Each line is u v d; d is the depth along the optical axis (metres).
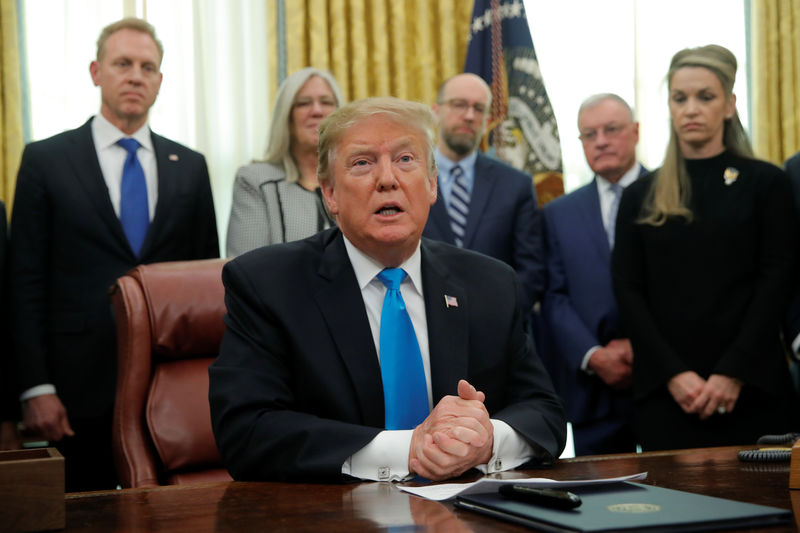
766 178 2.85
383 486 1.35
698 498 1.08
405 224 1.66
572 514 0.99
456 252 1.91
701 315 2.80
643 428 2.88
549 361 3.40
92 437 2.89
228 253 3.05
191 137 4.24
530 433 1.55
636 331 2.89
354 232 1.69
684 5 4.80
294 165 3.14
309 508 1.16
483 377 1.75
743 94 4.83
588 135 3.48
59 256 2.91
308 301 1.69
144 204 3.02
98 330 2.87
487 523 1.02
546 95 4.36
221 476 2.02
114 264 2.91
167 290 2.08
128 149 3.04
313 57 4.34
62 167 2.94
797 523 0.97
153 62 3.07
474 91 3.45
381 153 1.67
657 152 4.76
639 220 2.96
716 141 2.93
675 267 2.86
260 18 4.37
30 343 2.83
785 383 2.79
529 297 3.31
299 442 1.45
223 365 1.64
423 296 1.77
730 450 1.69
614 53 4.76
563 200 3.54
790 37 4.72
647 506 1.03
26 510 1.05
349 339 1.66
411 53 4.51
